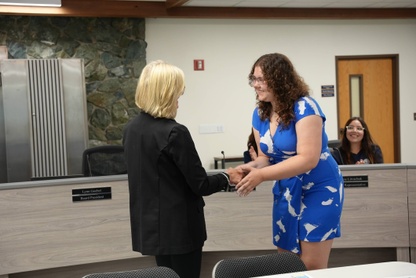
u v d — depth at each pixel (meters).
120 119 6.00
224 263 1.68
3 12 5.37
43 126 5.34
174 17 6.10
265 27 6.62
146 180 2.03
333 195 2.05
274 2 6.04
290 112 2.00
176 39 6.33
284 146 2.05
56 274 3.06
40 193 2.88
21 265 2.86
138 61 6.05
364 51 6.94
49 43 5.73
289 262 1.74
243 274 1.68
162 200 2.01
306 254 2.08
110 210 2.99
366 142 3.98
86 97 5.77
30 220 2.87
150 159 2.01
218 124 6.53
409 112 7.10
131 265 3.18
